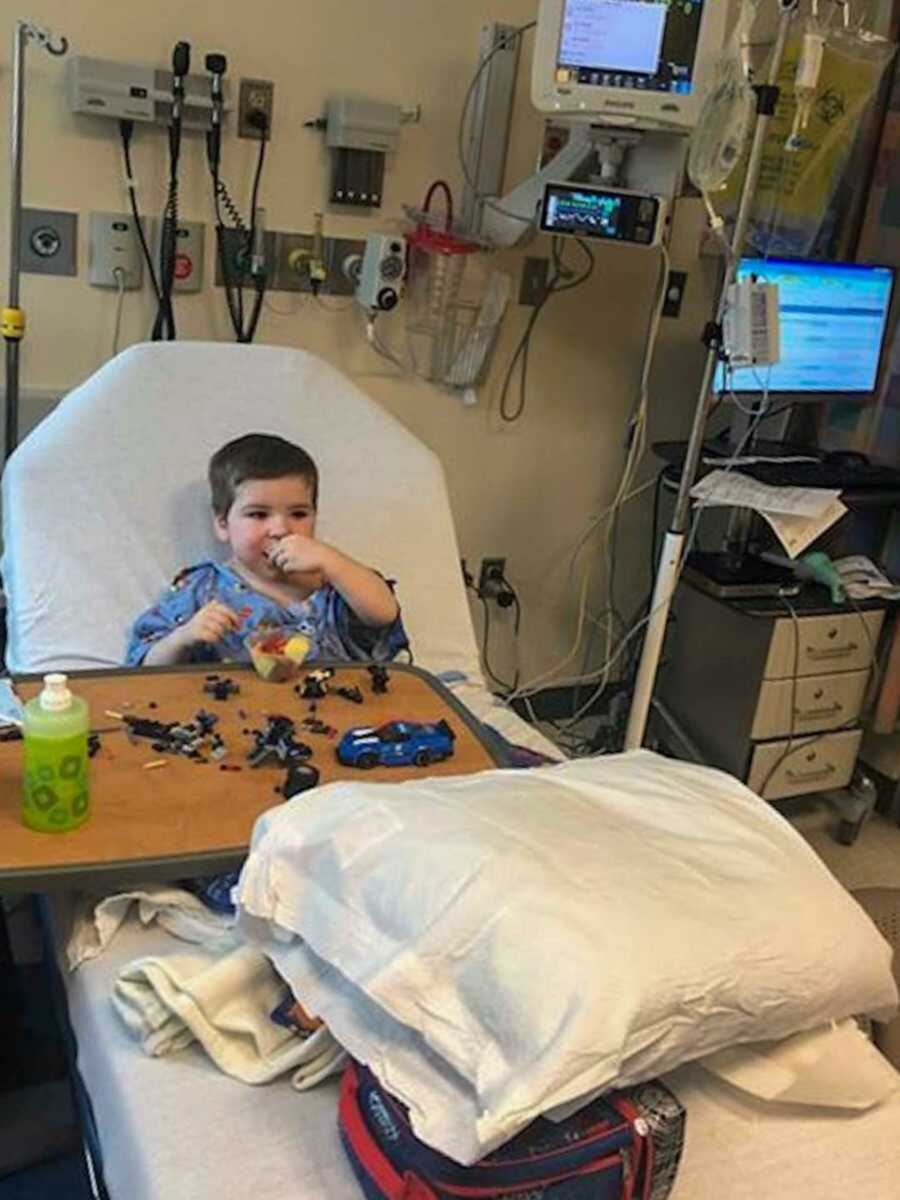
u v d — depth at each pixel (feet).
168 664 5.33
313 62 7.34
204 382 6.36
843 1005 3.57
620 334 9.11
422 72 7.71
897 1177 3.55
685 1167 3.45
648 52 6.57
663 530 9.85
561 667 9.96
